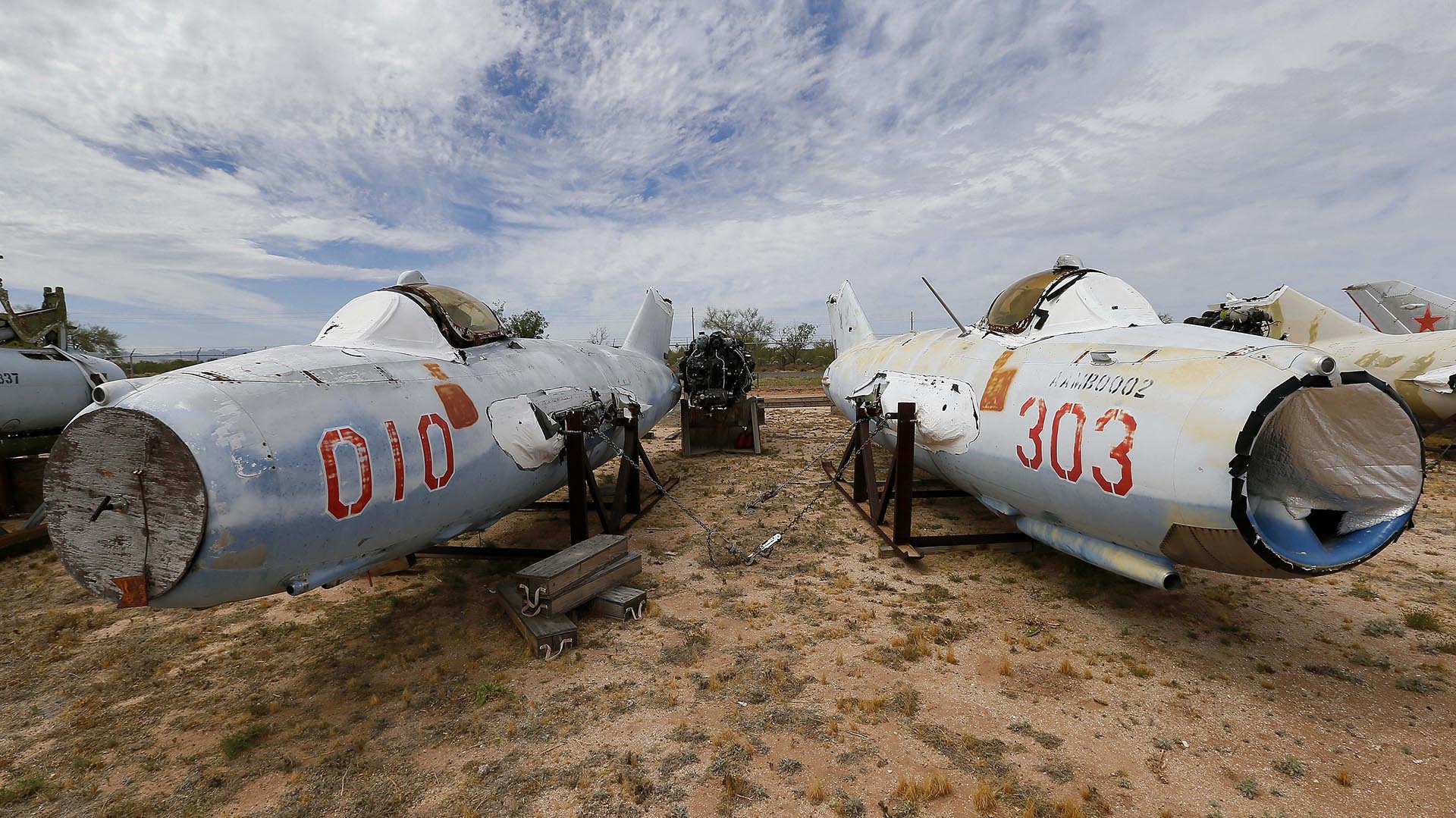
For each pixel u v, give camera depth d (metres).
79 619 5.40
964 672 4.23
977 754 3.37
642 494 9.12
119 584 3.49
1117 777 3.16
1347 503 4.03
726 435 12.37
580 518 6.09
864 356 10.00
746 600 5.49
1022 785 3.12
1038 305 5.95
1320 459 4.07
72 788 3.32
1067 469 4.62
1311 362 3.69
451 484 4.76
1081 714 3.72
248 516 3.47
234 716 3.96
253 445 3.56
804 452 12.35
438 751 3.54
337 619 5.30
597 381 7.37
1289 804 2.96
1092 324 5.52
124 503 3.46
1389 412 3.83
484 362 5.86
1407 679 4.02
